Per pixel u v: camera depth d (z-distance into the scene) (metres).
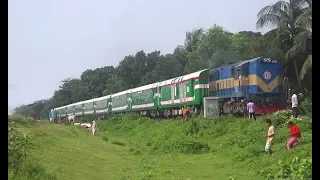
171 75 64.12
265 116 22.78
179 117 35.16
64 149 17.56
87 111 66.38
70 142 20.69
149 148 24.98
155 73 65.25
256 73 26.70
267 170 12.95
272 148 16.62
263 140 18.77
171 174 14.41
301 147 14.41
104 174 13.99
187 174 14.36
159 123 35.81
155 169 15.61
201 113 31.36
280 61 28.64
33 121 27.42
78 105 71.00
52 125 28.48
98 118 61.59
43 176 11.24
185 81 35.12
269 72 26.84
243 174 13.90
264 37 35.16
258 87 26.61
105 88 86.94
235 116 27.86
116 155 20.12
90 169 14.53
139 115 47.09
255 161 15.34
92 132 31.84
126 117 44.19
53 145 17.78
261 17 33.62
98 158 17.61
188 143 21.64
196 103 33.03
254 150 17.12
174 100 37.66
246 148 18.16
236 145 19.98
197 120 28.25
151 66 76.69
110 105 57.09
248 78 27.44
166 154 21.06
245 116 26.86
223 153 19.33
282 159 13.38
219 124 25.73
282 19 32.38
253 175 13.50
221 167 15.84
